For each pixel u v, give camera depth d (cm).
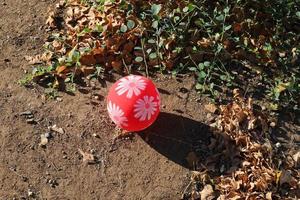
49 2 334
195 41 317
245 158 286
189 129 295
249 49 318
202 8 324
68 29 324
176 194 278
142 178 281
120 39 314
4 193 274
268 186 278
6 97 301
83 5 331
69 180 279
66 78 307
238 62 315
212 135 293
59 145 289
